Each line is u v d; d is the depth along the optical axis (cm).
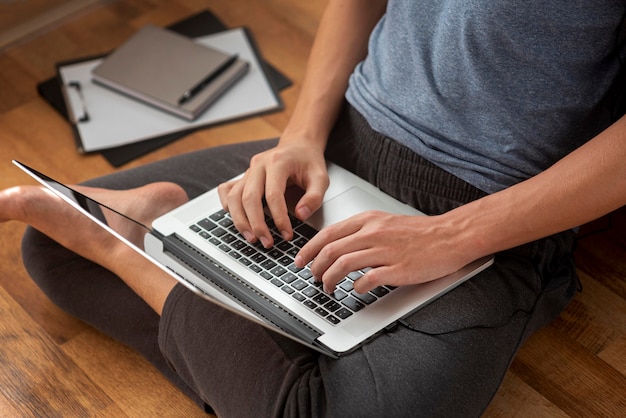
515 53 125
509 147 131
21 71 221
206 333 130
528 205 124
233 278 132
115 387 152
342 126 155
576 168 122
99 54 221
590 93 127
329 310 127
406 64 138
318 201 137
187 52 213
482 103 130
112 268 150
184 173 160
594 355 155
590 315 162
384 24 149
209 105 206
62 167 196
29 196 149
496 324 129
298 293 129
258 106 207
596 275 168
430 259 126
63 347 158
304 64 220
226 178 159
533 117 129
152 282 145
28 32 230
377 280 123
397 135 140
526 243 137
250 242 136
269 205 134
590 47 123
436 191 139
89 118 204
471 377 125
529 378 151
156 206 149
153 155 197
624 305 164
